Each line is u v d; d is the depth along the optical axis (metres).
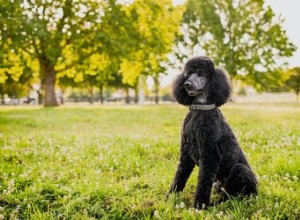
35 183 2.97
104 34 13.65
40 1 13.02
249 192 2.63
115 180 3.20
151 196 2.79
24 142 4.75
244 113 10.80
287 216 2.47
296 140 4.64
